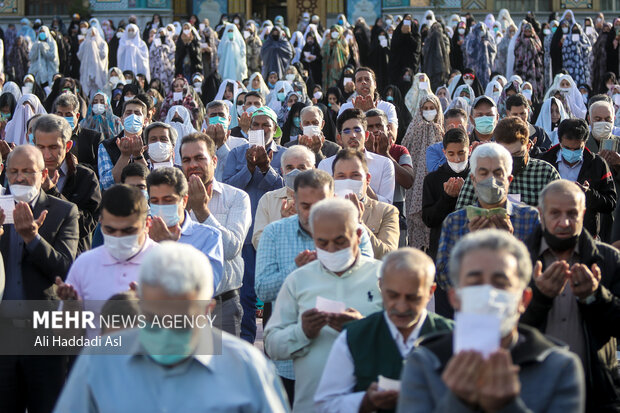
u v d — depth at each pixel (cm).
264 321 1234
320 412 771
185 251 673
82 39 4141
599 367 863
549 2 5438
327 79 3784
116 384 668
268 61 3878
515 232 1051
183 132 2088
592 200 1377
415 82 3048
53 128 1259
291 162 1260
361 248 988
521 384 643
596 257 901
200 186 1117
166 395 667
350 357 773
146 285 662
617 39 3900
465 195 1183
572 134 1393
